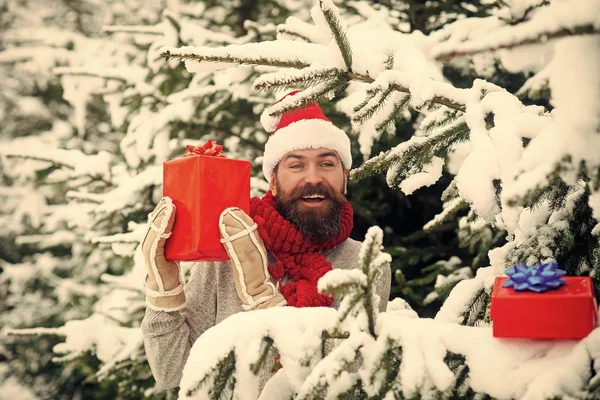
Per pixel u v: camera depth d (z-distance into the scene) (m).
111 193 3.25
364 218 3.44
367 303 1.05
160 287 1.64
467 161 1.27
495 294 1.08
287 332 1.09
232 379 1.09
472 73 3.09
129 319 3.26
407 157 1.46
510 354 1.04
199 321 1.84
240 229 1.57
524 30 1.01
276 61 1.42
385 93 1.38
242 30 4.08
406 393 1.01
